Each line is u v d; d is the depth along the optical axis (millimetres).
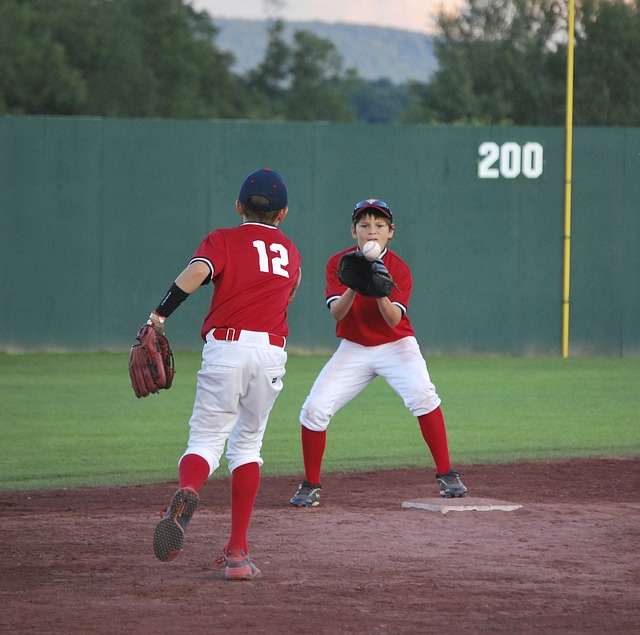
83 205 68375
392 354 27000
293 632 15828
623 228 70938
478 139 70000
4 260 67938
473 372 61562
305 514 24984
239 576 18750
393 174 69750
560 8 173125
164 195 68812
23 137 67625
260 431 19750
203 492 28562
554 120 170000
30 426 41094
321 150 69062
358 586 18406
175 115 177000
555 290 71062
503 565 19922
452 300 70625
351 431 40938
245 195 19969
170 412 45094
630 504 26281
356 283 22703
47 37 159375
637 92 159250
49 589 18266
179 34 185125
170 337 69438
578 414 45312
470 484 29516
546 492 28250
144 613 16797
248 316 19125
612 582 18734
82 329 68875
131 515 24953
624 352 71375
